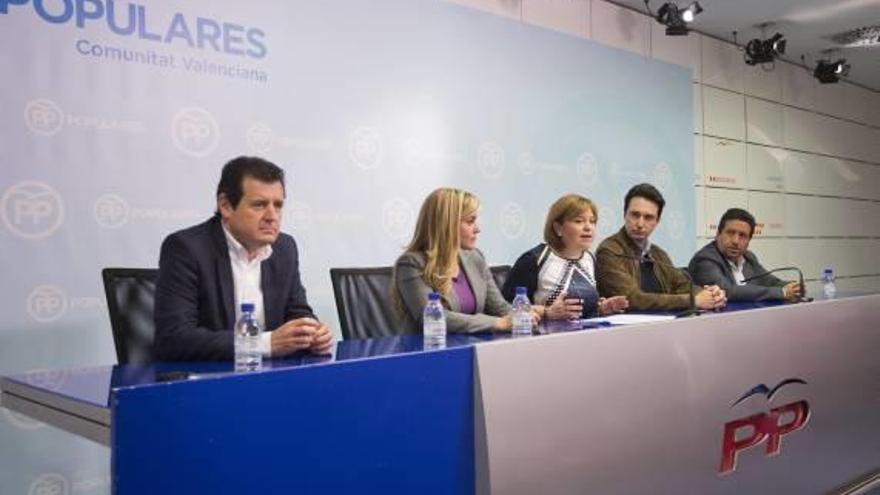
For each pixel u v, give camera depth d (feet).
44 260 8.42
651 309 8.73
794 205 21.22
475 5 13.14
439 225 7.49
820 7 16.53
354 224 11.32
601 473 5.34
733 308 7.97
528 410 4.89
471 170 12.96
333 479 3.96
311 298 10.79
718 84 18.69
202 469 3.44
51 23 8.49
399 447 4.28
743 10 16.70
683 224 17.34
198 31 9.68
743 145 19.48
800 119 21.56
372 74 11.56
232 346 5.23
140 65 9.18
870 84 24.17
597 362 5.38
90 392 4.03
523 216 13.82
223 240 6.04
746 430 6.79
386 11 11.76
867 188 24.32
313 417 3.88
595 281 9.20
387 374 4.24
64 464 8.55
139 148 9.16
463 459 4.64
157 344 5.61
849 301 8.37
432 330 5.75
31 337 8.32
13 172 8.21
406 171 12.01
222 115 9.90
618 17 15.92
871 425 8.57
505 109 13.53
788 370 7.34
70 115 8.62
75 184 8.65
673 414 5.99
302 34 10.73
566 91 14.67
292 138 10.62
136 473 3.24
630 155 16.05
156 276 6.48
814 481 7.65
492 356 4.75
